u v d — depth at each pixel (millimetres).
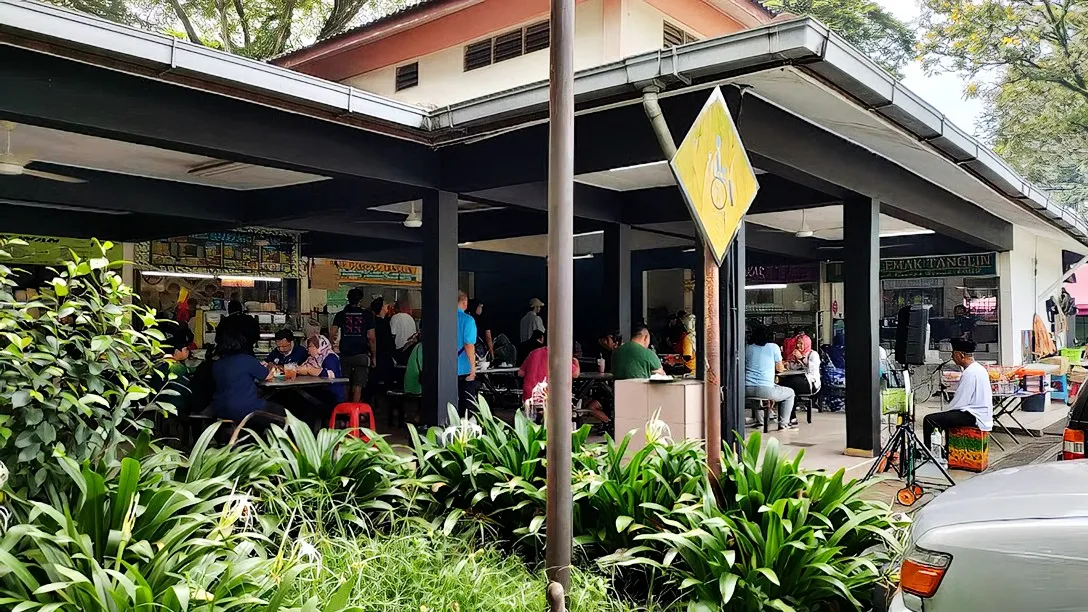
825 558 3203
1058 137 24938
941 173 8766
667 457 4016
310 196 9195
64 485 3066
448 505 4117
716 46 4898
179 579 2516
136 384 3391
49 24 4312
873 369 8422
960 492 3068
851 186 7535
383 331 11125
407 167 7340
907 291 14750
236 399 6895
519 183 7172
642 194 10508
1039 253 15594
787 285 16484
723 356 6270
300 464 4051
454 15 10797
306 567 2662
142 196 9078
